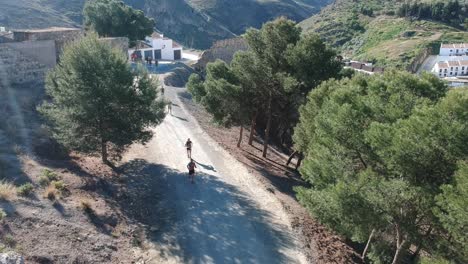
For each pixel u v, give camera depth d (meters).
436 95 17.89
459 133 12.54
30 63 35.09
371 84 20.27
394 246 19.22
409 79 18.11
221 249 19.48
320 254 19.92
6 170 22.20
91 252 17.20
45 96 34.41
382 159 15.95
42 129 29.17
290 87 28.75
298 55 29.69
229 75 34.28
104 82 25.02
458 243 13.27
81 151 26.64
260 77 31.27
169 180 26.86
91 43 25.72
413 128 13.72
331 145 18.94
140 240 19.53
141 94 27.00
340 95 20.09
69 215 19.20
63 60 26.08
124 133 26.14
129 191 24.31
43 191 20.61
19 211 18.06
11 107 30.70
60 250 16.55
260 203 24.72
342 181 16.44
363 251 22.11
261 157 36.38
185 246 19.50
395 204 14.61
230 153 32.88
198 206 23.61
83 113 24.98
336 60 31.80
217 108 34.38
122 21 69.19
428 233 15.38
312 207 18.72
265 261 18.77
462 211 11.30
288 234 21.25
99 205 21.28
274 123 45.75
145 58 73.00
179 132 37.19
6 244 15.68
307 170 20.02
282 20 31.77
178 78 61.19
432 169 13.80
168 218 22.03
